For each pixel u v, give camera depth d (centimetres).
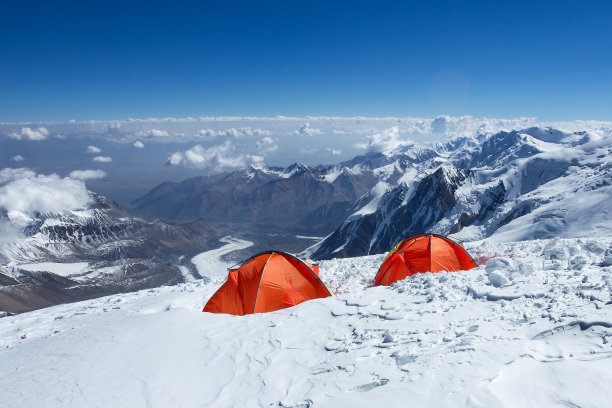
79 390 845
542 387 587
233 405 758
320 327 1051
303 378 805
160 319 1236
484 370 654
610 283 867
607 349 642
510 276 1116
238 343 1023
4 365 1036
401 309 1050
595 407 522
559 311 806
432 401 607
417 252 1970
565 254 1333
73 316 1909
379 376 721
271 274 1623
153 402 787
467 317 904
